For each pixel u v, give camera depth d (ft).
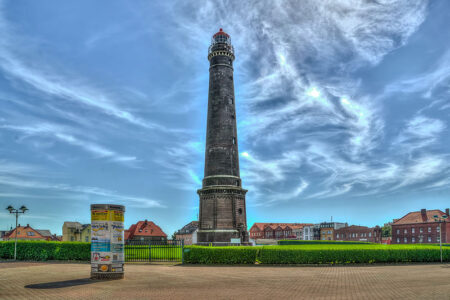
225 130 171.12
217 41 183.93
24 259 119.24
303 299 51.19
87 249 115.34
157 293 56.44
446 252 117.80
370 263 109.09
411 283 66.80
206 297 52.95
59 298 52.19
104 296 53.83
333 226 425.69
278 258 105.40
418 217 324.60
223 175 165.37
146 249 117.50
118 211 75.61
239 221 162.91
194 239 372.79
